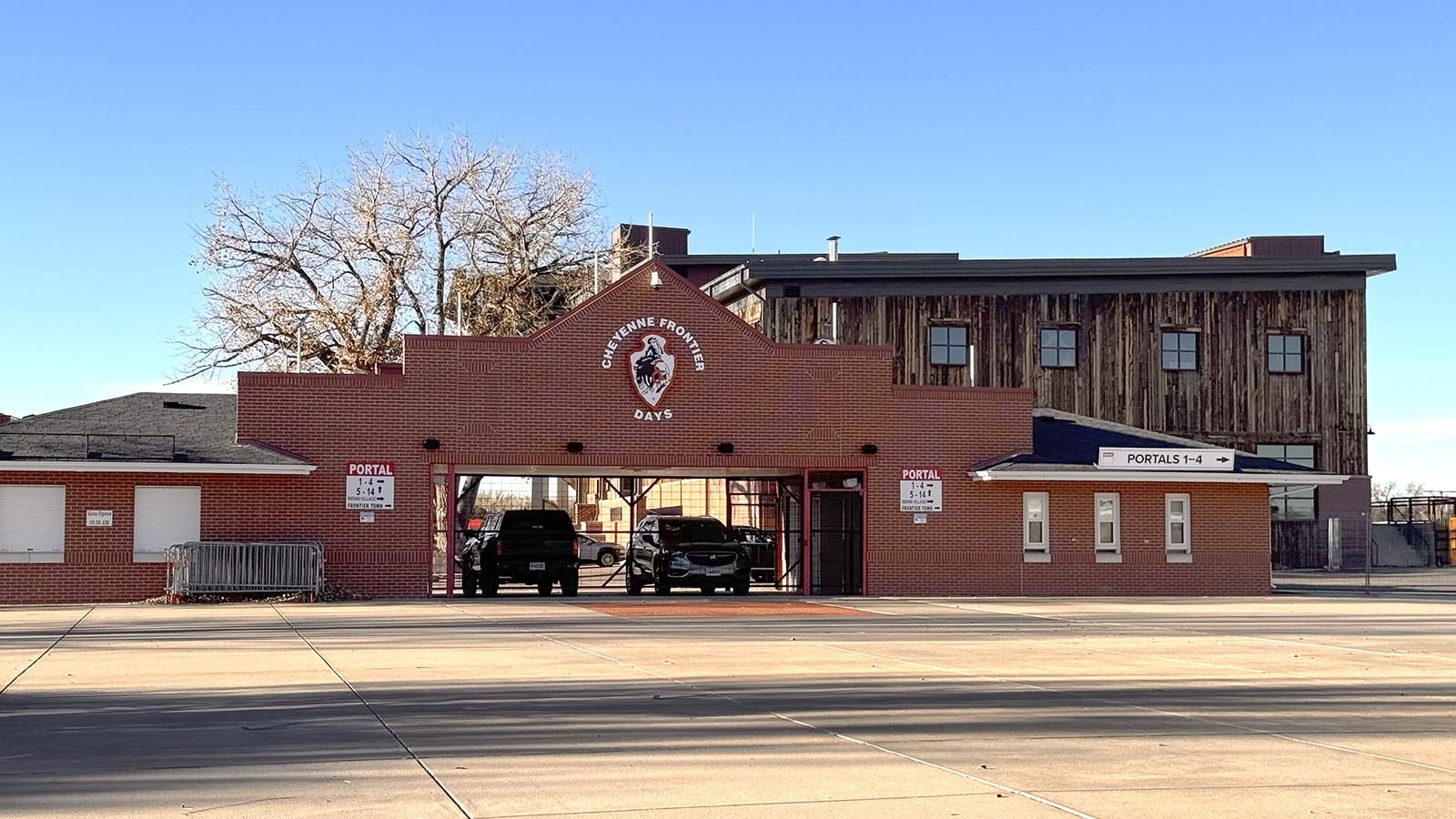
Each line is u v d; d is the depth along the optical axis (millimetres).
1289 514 56281
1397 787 10805
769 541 43344
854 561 37969
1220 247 62719
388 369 37781
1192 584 38719
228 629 24781
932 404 37688
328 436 34156
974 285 54219
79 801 10062
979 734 13188
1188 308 55719
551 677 17688
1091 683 17406
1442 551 57531
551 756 11852
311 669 18438
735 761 11680
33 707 14812
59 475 32344
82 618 27250
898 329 53719
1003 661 20156
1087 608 32438
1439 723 14258
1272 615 30406
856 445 37094
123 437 33719
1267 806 10062
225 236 55250
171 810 9766
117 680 17156
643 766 11414
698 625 26562
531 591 40469
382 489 34312
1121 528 38406
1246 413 55938
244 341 55406
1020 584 37781
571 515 73500
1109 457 37406
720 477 40656
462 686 16688
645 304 35938
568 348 35469
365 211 56188
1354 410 56625
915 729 13484
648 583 38531
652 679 17562
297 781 10789
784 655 20688
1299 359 56594
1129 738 13055
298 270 55938
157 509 33031
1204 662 20109
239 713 14414
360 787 10539
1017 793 10445
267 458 33312
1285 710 15133
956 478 37688
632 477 40156
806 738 12891
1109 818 9625
